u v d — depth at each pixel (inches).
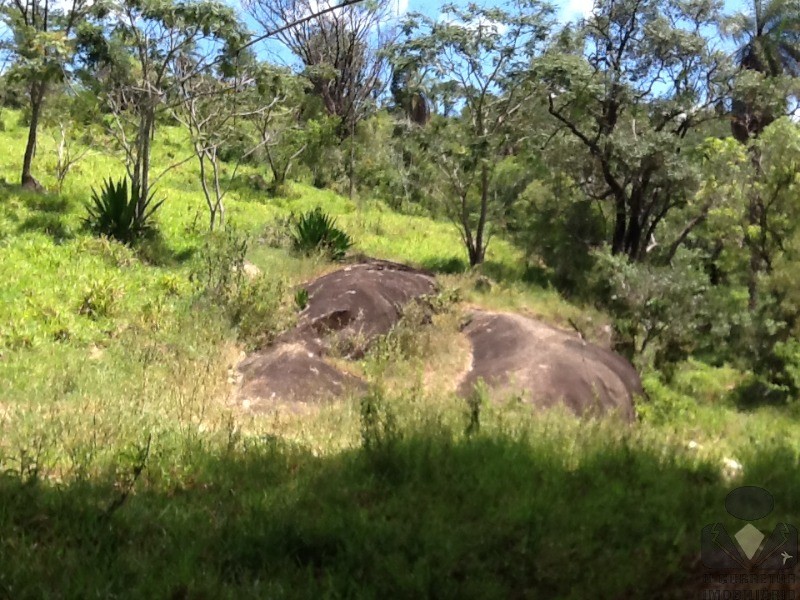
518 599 125.9
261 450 201.6
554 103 632.4
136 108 523.2
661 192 669.9
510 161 652.1
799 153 506.0
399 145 944.9
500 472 174.7
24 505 151.9
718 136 743.7
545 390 314.8
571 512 153.5
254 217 613.0
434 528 143.3
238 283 374.6
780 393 443.8
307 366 309.4
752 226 519.8
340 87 1162.0
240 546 136.6
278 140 795.4
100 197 533.0
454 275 517.3
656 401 372.8
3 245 407.2
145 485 173.2
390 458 184.2
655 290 479.5
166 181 677.9
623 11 629.6
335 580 125.5
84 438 203.5
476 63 571.2
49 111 564.1
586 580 128.3
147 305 352.8
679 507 162.1
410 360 353.1
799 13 753.0
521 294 510.9
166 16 443.5
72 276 382.9
